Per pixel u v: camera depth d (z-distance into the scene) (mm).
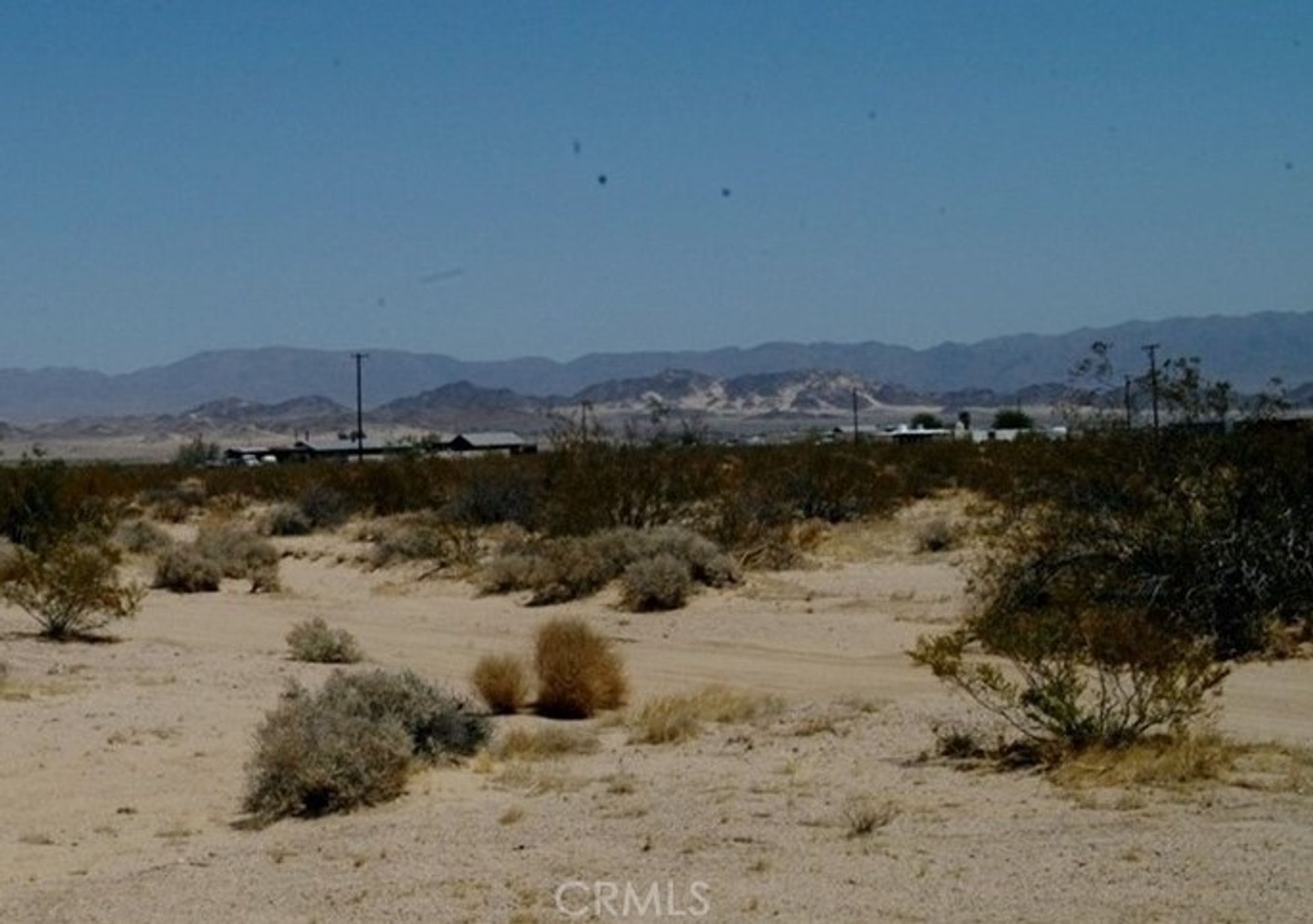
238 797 14094
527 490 41531
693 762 14664
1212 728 14164
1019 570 22344
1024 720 15086
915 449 58781
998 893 9539
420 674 20953
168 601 32469
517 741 15719
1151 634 13969
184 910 10484
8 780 14773
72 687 19766
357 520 48812
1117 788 12234
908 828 11312
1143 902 9188
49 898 11016
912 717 16062
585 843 11461
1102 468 22578
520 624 28219
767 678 20906
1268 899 9109
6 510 39906
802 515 41875
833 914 9344
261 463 92438
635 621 27562
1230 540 20672
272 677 20938
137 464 107438
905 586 29625
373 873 11055
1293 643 19953
